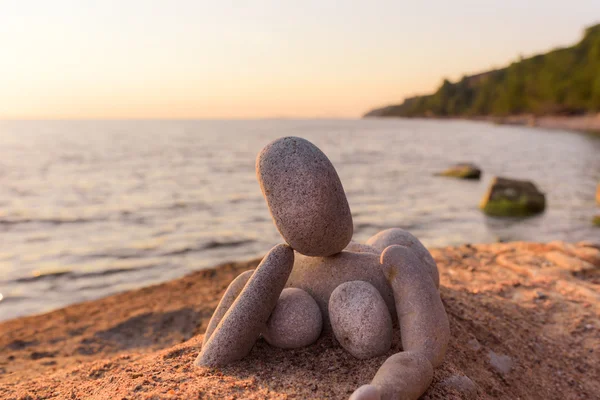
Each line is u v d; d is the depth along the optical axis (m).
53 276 1.23
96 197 2.46
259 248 1.50
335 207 0.48
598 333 0.65
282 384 0.44
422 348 0.46
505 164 4.12
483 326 0.61
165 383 0.44
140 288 1.04
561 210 2.10
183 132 13.08
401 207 2.21
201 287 1.00
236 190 2.71
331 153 5.45
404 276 0.49
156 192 2.63
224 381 0.44
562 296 0.76
